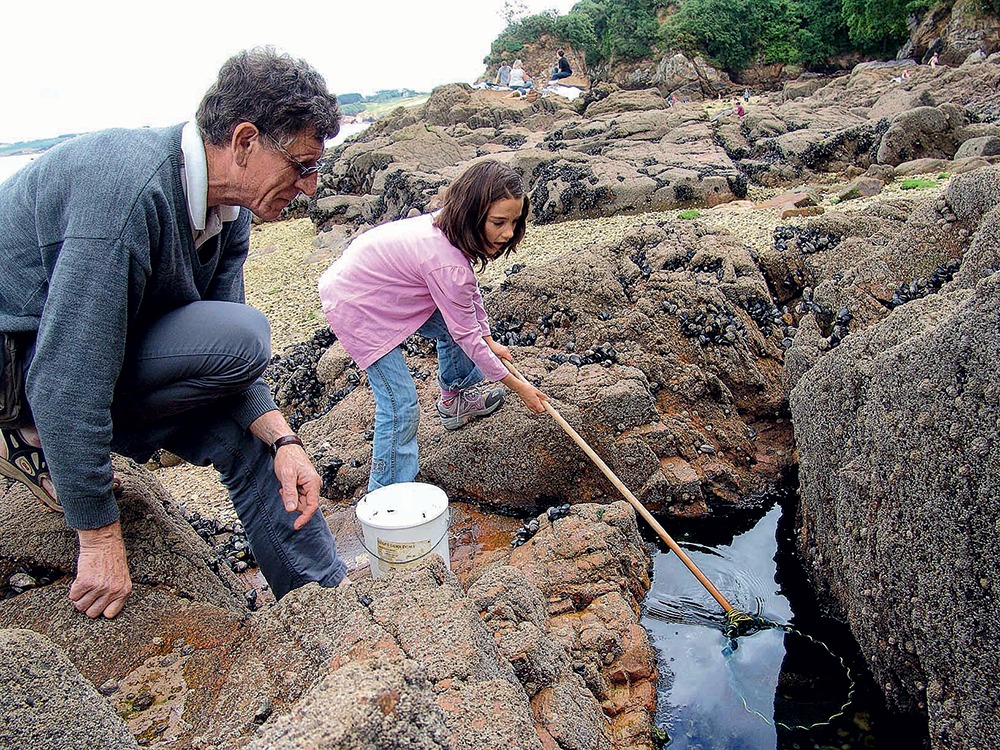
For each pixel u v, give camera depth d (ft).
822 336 22.18
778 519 19.57
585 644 13.69
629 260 24.84
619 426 19.16
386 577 10.96
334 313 16.25
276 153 10.57
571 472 19.07
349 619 9.84
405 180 54.08
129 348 11.45
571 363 20.97
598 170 49.06
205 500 20.39
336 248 50.60
